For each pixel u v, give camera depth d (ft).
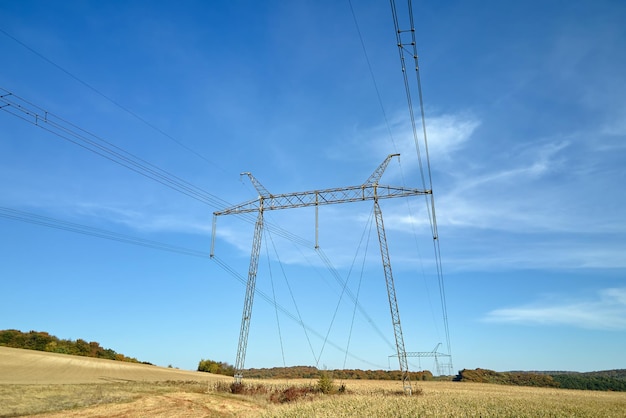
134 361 555.69
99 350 525.34
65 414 138.92
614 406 216.74
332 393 239.30
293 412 144.87
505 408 173.99
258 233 225.35
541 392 348.18
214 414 163.32
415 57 100.99
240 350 230.07
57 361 333.42
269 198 222.48
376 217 209.15
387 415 144.36
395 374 587.68
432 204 200.54
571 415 163.12
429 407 164.86
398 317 215.92
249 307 228.84
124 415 148.56
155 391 206.18
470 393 270.05
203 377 390.63
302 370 603.67
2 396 150.71
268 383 267.80
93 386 209.77
